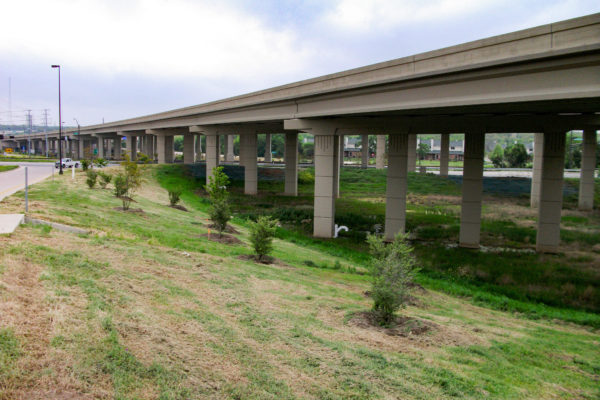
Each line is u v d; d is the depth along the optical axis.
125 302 8.76
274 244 24.52
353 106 25.64
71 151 147.62
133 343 7.07
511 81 17.03
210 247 18.12
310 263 19.66
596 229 34.97
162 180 50.28
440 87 20.02
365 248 27.08
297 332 9.30
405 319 11.67
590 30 14.32
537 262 24.80
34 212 17.50
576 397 8.36
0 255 9.73
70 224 16.39
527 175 70.62
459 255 25.88
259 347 8.16
